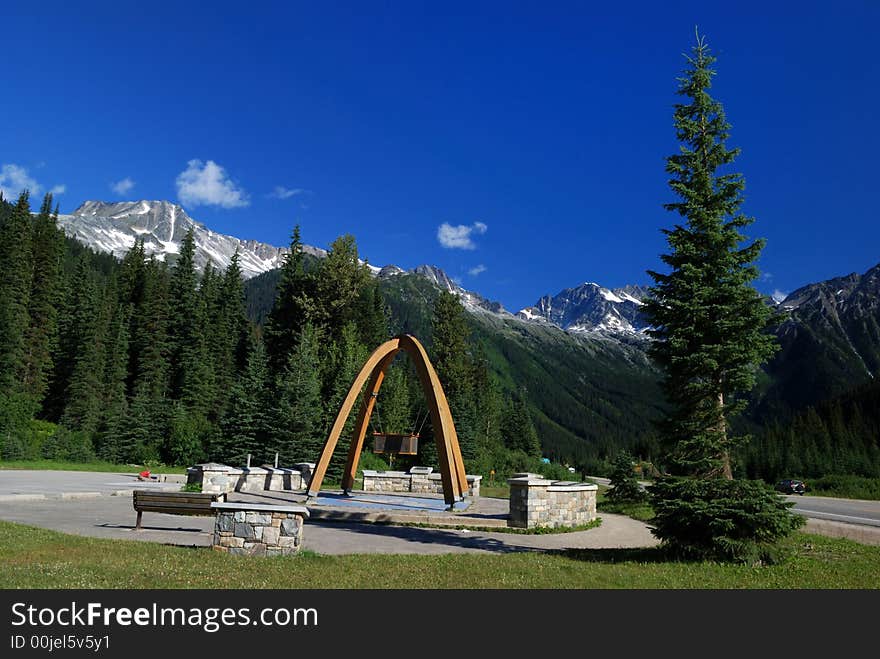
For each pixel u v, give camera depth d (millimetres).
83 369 49812
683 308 12484
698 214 12875
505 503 23109
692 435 12492
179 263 70625
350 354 46562
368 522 17219
